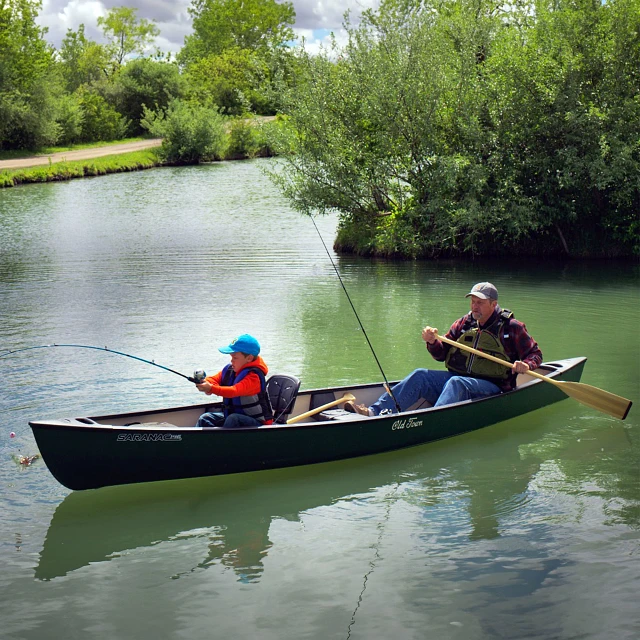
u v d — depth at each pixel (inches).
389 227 664.4
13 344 386.0
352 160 676.7
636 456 253.4
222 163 1891.0
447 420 266.1
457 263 645.3
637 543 192.7
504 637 155.1
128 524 208.8
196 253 682.8
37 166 1520.7
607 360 359.3
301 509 217.8
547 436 273.1
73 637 157.9
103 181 1441.9
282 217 930.1
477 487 231.3
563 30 631.8
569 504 217.5
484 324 274.8
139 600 171.8
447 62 653.9
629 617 160.7
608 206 663.8
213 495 226.5
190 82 2568.9
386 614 164.2
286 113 707.4
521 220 625.6
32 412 287.6
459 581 177.2
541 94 629.9
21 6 1846.7
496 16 685.9
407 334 410.3
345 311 464.1
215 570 184.5
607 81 628.4
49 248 716.0
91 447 213.2
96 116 2187.5
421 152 657.6
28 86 1873.8
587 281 555.2
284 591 174.6
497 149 649.6
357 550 193.5
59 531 204.4
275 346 386.0
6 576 182.1
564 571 179.9
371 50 663.1
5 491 227.0
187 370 341.7
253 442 233.1
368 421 247.3
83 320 436.1
